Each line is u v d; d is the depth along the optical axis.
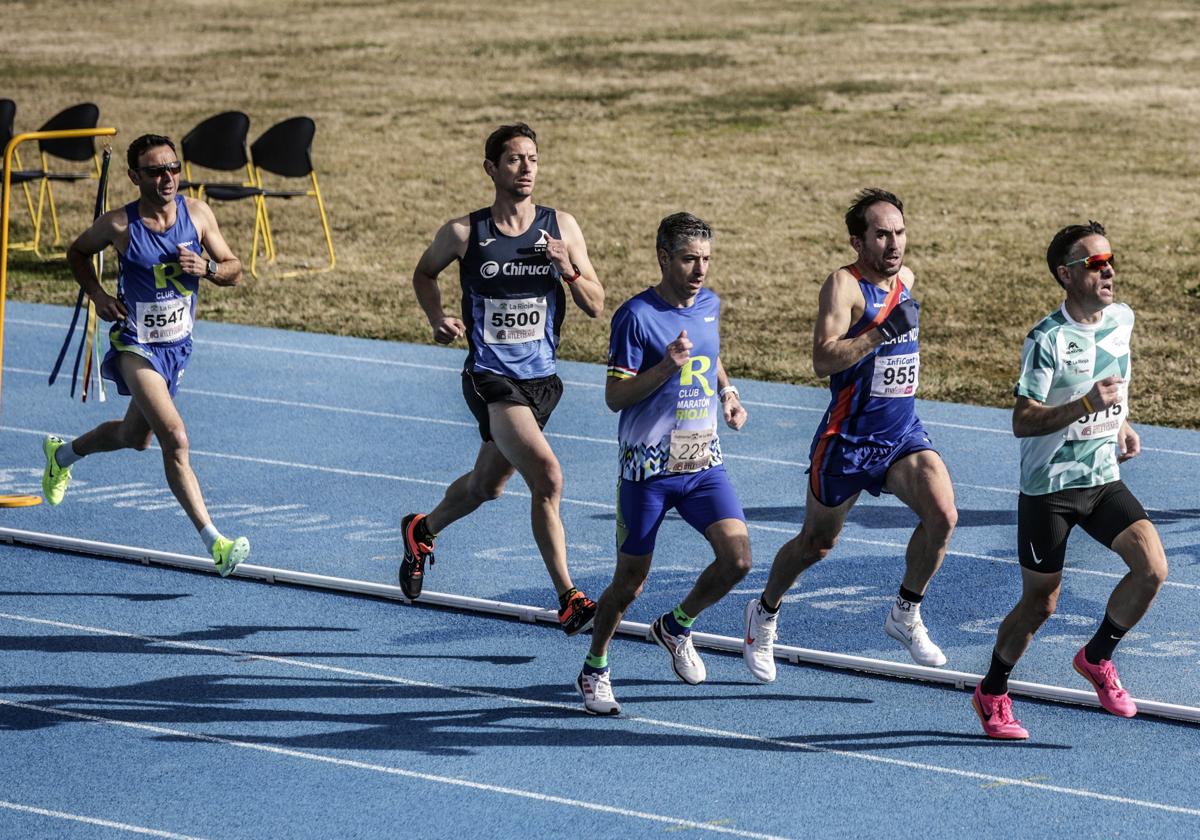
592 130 92.00
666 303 21.61
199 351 49.81
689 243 21.22
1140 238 67.38
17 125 92.38
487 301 24.52
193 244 27.05
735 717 22.41
